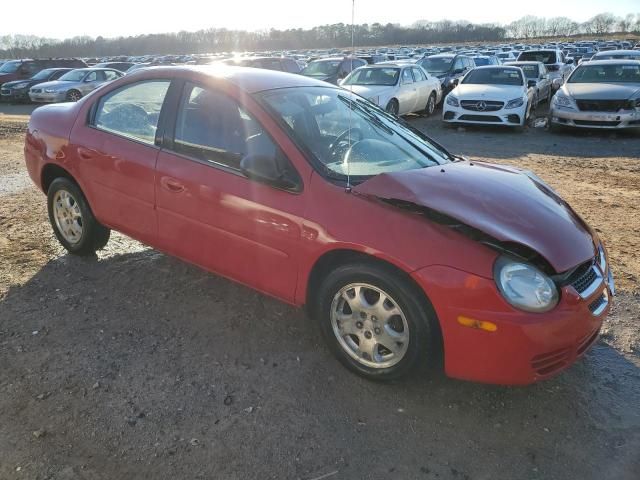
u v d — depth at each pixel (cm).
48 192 454
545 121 1354
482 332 254
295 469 239
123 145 383
